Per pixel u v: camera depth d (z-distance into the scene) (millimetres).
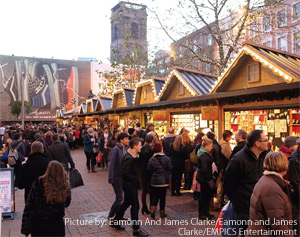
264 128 8328
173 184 8094
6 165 9117
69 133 20328
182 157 7957
